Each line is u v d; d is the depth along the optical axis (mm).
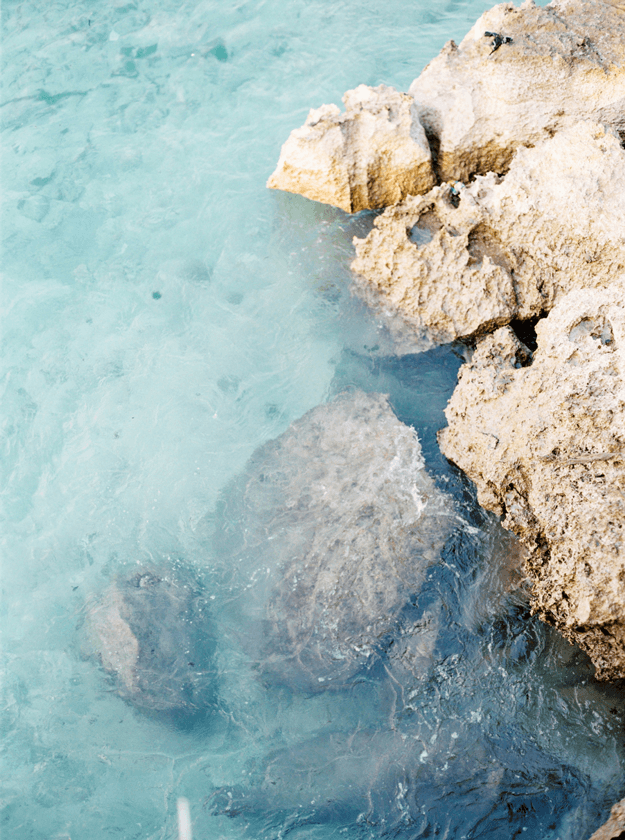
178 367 5848
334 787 3834
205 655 4402
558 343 4520
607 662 3910
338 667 4207
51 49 8664
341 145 6270
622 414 4094
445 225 5879
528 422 4445
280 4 9039
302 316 6004
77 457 5430
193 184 7219
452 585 4402
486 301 5504
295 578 4559
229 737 4109
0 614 4711
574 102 6262
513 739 3857
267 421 5434
